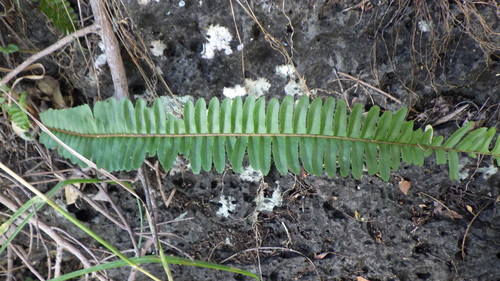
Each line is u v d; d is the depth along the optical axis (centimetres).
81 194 97
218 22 91
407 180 97
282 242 104
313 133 84
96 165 88
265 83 95
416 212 99
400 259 102
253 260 105
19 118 91
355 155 84
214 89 96
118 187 103
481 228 97
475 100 93
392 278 103
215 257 107
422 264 101
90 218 106
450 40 90
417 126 95
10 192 100
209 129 86
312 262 104
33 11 94
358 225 100
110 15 91
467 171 96
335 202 100
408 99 94
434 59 91
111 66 92
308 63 93
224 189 102
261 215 103
